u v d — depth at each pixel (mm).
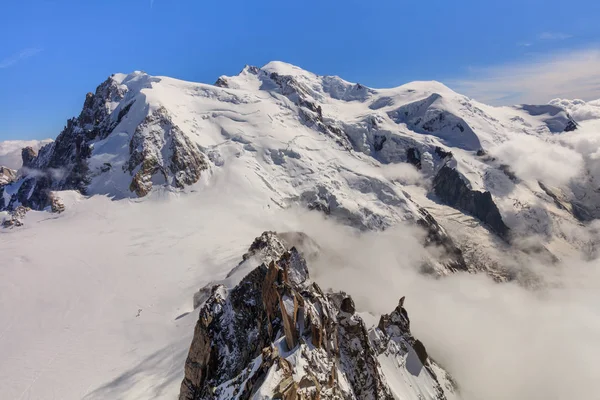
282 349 38875
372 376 45625
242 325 52250
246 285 55562
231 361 49062
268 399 30000
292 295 43469
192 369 51875
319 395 33125
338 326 47062
